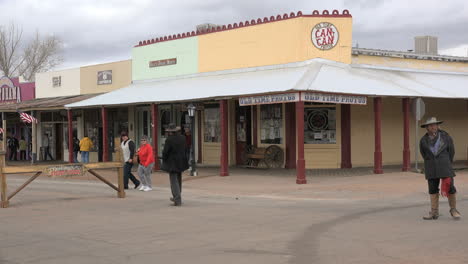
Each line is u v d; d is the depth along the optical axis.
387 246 7.81
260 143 22.67
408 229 9.13
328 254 7.38
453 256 7.15
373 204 12.69
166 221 10.41
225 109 19.25
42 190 16.84
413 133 23.91
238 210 11.84
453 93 20.78
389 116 23.05
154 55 25.47
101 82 28.86
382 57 22.19
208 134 24.77
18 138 35.38
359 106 21.98
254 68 21.25
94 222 10.38
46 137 33.19
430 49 27.81
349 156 21.59
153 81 25.48
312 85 17.00
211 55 22.86
